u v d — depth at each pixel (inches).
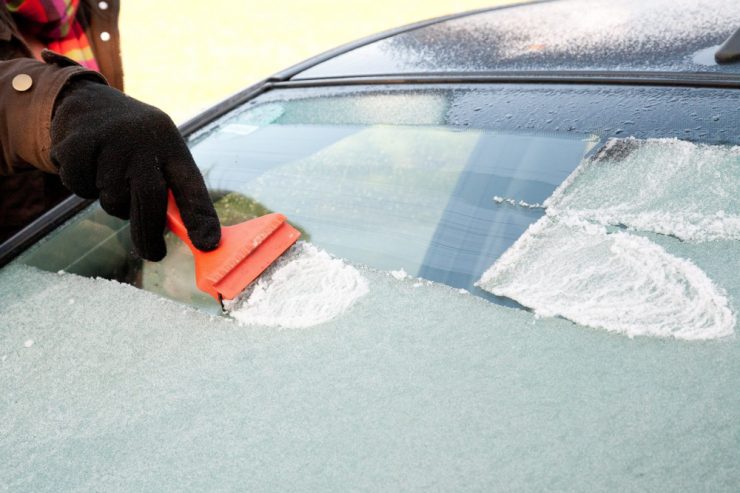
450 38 55.3
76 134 28.9
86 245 35.5
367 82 48.9
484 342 24.0
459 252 29.5
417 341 24.6
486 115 39.4
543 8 59.5
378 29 285.6
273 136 44.4
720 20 45.1
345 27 295.0
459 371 23.0
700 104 34.6
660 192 29.7
